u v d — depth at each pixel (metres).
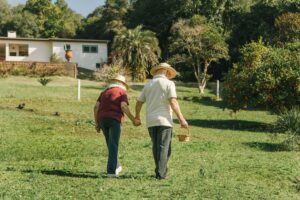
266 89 30.80
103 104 10.61
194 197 8.92
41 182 9.75
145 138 20.69
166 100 10.13
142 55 60.44
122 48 60.53
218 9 74.94
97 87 50.41
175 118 32.59
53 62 62.75
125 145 17.50
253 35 69.38
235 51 70.62
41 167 11.93
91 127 23.09
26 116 25.22
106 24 85.88
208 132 26.53
